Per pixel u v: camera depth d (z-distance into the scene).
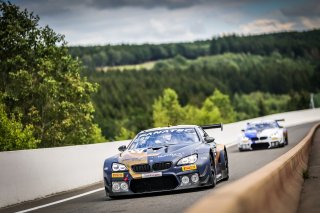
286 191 8.03
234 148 33.31
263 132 29.39
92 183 18.89
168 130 13.81
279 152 25.44
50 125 45.78
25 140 35.16
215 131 41.09
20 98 45.12
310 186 10.94
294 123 70.69
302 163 13.88
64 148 17.70
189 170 12.18
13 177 14.63
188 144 13.01
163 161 12.15
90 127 47.66
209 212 3.33
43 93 44.59
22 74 43.72
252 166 18.97
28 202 14.42
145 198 11.97
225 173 14.76
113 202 11.99
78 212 10.77
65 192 16.44
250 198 4.32
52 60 46.12
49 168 16.44
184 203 10.35
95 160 19.66
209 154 12.70
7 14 45.53
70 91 46.09
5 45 45.41
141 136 13.84
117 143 22.06
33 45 46.00
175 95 161.38
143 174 12.12
